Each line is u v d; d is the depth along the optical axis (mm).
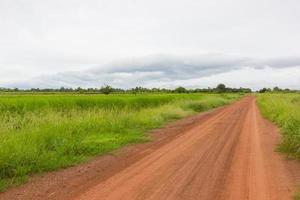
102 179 8875
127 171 9711
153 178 8852
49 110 20016
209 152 12492
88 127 17125
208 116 30203
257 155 11852
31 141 11867
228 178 8797
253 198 7188
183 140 15656
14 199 7414
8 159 9672
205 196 7312
